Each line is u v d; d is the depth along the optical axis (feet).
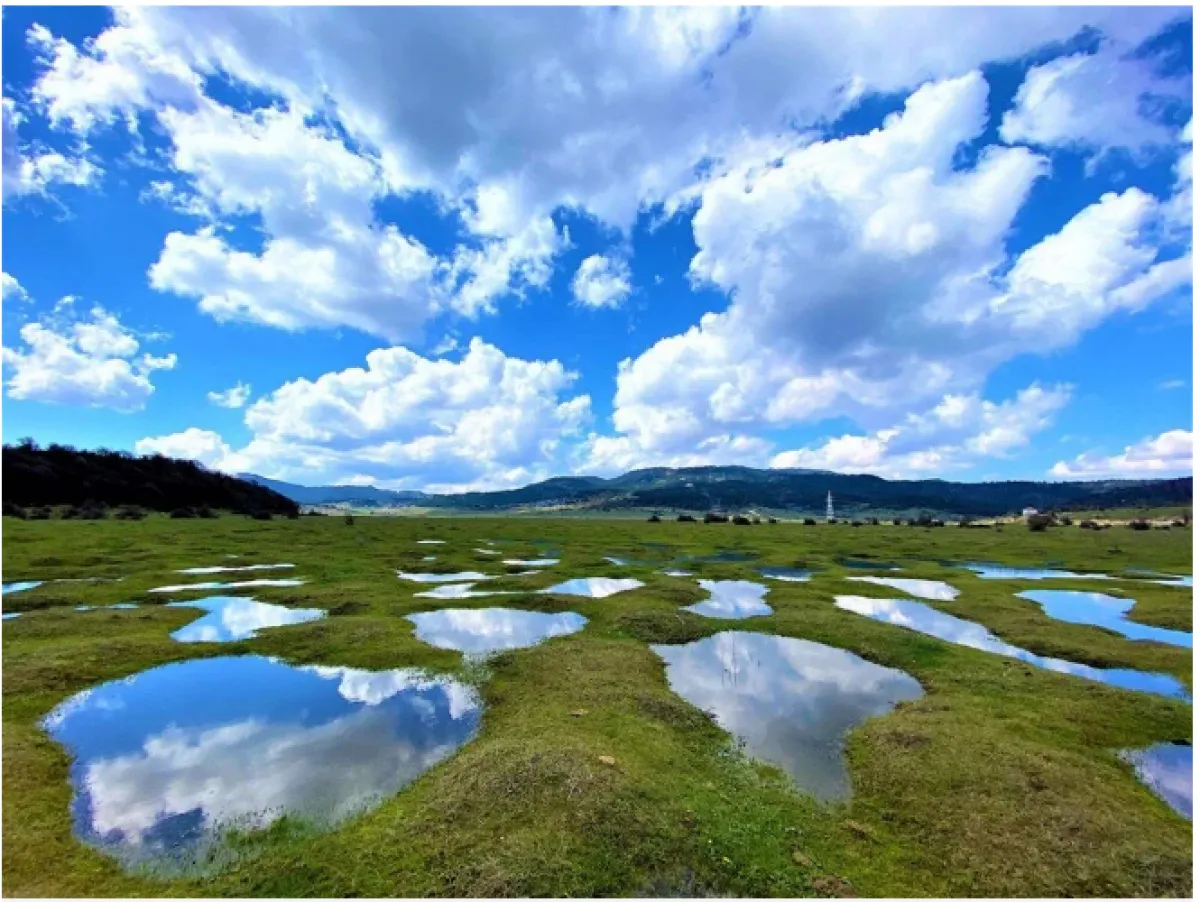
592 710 81.61
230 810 59.62
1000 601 164.04
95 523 330.13
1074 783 64.08
